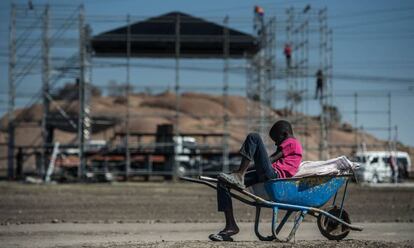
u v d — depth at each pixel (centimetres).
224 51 7112
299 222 1662
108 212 3359
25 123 7006
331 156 7369
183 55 7638
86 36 6938
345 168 1683
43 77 6894
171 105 12031
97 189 5291
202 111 12044
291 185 1636
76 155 7088
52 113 6994
